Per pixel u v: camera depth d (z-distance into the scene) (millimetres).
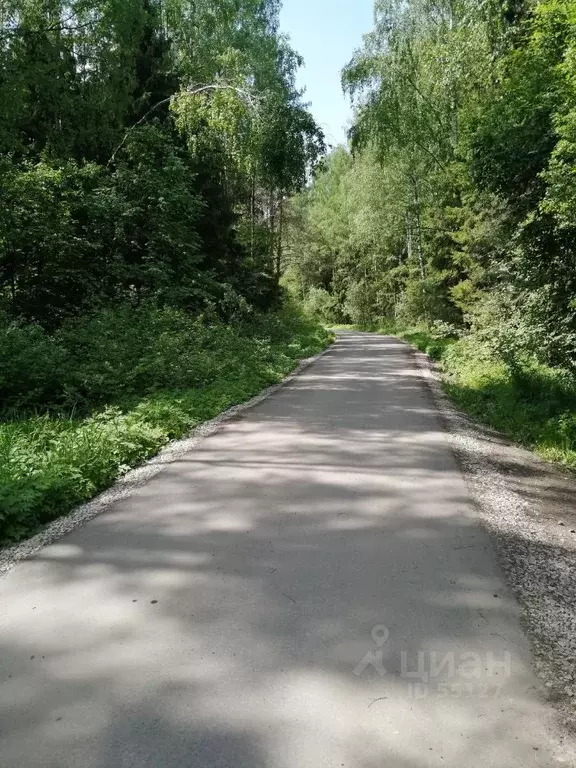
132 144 18172
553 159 9633
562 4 10594
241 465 6863
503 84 13203
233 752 2402
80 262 16719
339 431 8688
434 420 9555
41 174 14695
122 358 12391
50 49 14539
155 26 20891
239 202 28875
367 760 2350
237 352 16109
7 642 3252
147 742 2471
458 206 27797
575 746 2438
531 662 3020
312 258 58438
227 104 17016
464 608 3557
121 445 7168
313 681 2850
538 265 13250
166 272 17938
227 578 3973
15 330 12203
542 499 6020
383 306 52250
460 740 2461
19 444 7262
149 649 3148
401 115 25266
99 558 4352
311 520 5047
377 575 3992
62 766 2348
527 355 14141
